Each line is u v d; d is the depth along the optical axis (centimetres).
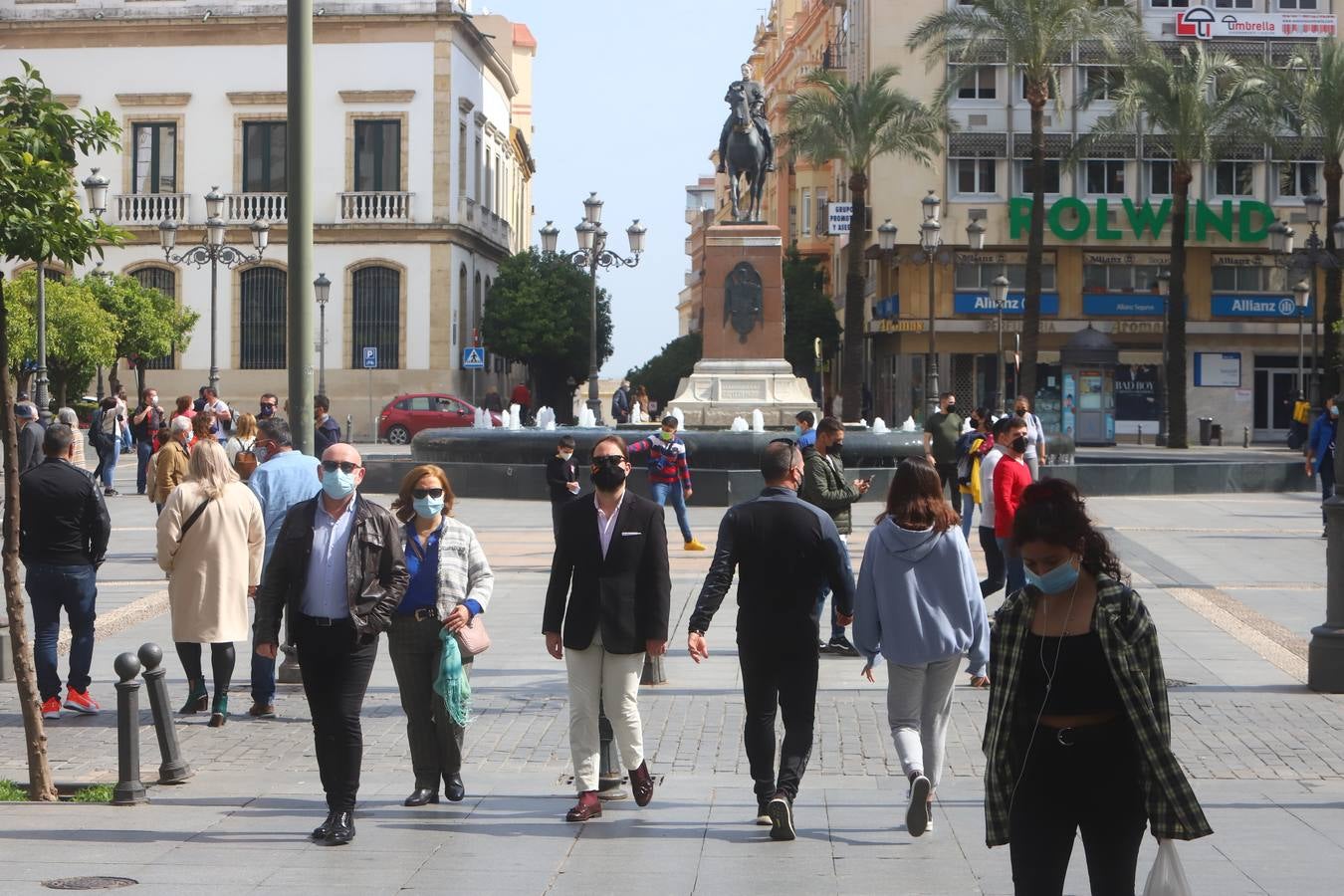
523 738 2200
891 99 10012
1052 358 12156
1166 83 10231
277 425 2456
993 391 12194
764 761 1653
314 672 1641
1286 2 12031
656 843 1584
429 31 11481
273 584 1667
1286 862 1442
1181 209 10262
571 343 12412
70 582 2316
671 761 2053
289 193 2430
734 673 2664
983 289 12125
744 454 5822
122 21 11581
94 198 6731
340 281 11519
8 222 1825
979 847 1559
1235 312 12219
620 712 1730
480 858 1516
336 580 1648
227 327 11575
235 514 2273
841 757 2055
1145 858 1482
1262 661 2716
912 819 1527
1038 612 1044
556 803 1797
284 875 1439
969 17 9956
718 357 6550
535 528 5041
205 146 11631
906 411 12175
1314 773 1941
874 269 13200
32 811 1738
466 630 1775
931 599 1642
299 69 2403
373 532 1656
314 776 1967
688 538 4331
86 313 9612
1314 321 9231
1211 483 6378
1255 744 2102
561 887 1396
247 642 3023
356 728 1628
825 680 2591
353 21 11469
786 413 6462
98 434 6397
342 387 11519
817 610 1689
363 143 11556
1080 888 1388
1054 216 11919
